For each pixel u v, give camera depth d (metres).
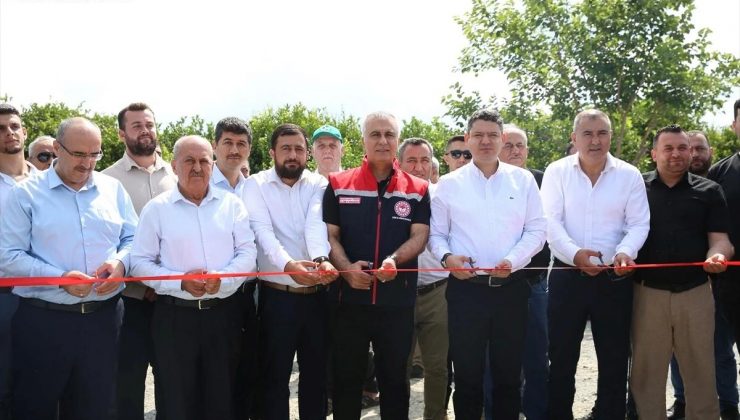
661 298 4.38
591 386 6.25
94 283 3.72
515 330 4.20
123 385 4.39
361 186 4.27
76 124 3.81
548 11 11.68
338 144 5.53
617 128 11.84
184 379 3.95
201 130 21.61
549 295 4.50
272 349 4.30
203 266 4.00
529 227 4.32
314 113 20.42
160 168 4.96
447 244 4.33
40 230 3.78
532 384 5.09
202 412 4.09
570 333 4.38
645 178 4.65
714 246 4.34
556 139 11.70
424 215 4.30
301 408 4.40
